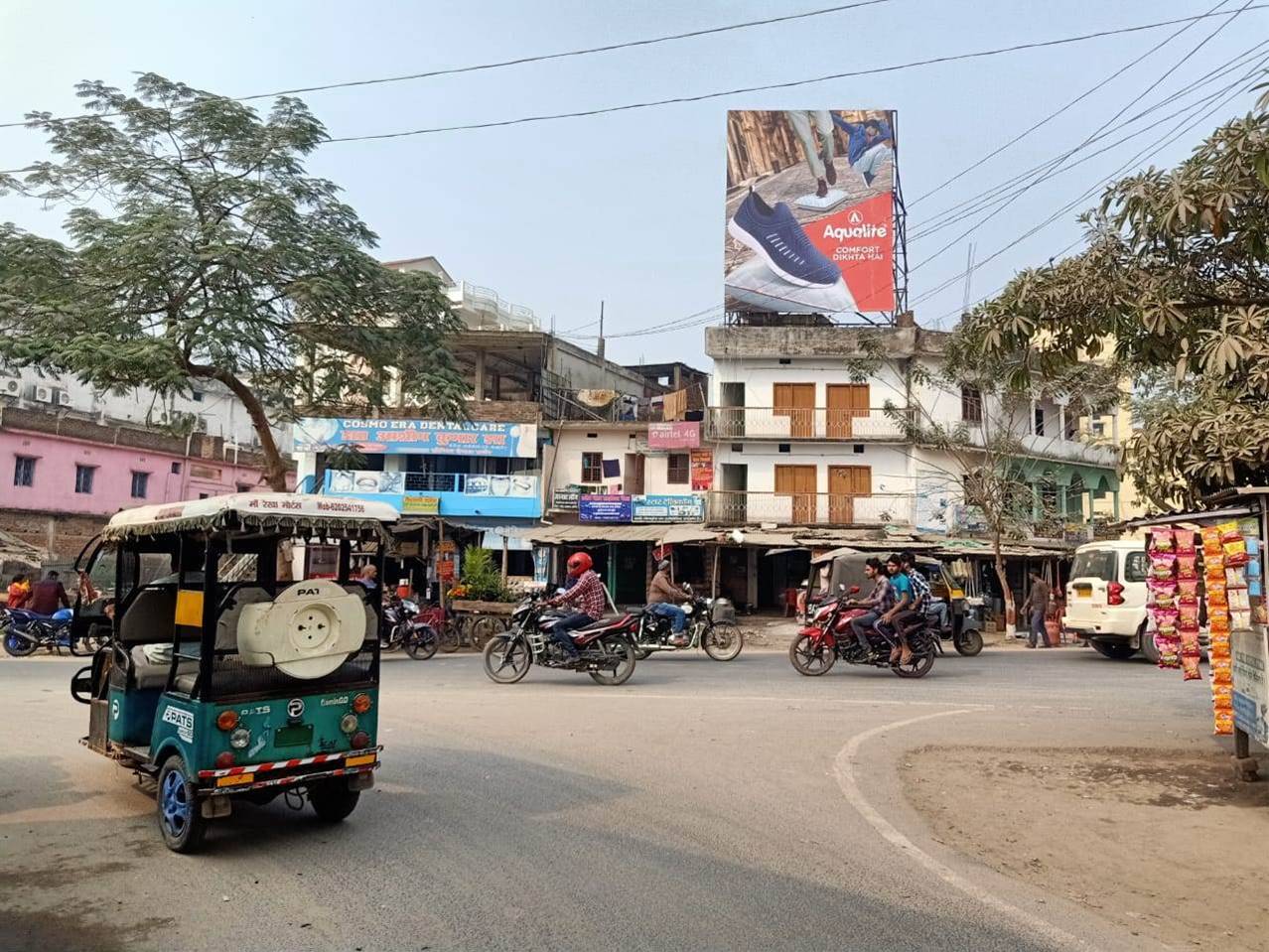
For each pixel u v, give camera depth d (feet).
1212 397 22.90
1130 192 22.95
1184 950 14.05
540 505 110.73
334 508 19.84
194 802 17.83
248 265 53.42
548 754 27.48
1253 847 19.30
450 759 26.68
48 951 13.73
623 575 114.93
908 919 15.06
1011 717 35.19
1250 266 23.32
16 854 18.24
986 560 104.27
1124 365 28.37
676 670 50.57
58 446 111.14
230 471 134.10
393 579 99.30
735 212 113.91
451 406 62.54
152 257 51.03
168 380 51.67
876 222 111.96
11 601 63.62
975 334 26.14
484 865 17.56
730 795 23.00
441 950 13.74
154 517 20.77
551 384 120.57
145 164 54.54
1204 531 22.58
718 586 111.96
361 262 58.18
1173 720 34.68
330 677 19.58
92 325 52.31
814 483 112.37
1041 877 17.44
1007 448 90.99
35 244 53.11
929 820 21.26
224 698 18.11
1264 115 20.11
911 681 45.78
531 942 14.01
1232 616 22.07
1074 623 59.11
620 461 116.37
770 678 46.68
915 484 108.99
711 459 114.73
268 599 19.06
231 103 54.85
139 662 21.49
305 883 16.60
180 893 16.08
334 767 19.30
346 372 65.00
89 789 23.29
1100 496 126.82
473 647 68.13
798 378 112.68
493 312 131.03
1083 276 24.02
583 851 18.43
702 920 14.89
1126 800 23.02
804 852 18.56
